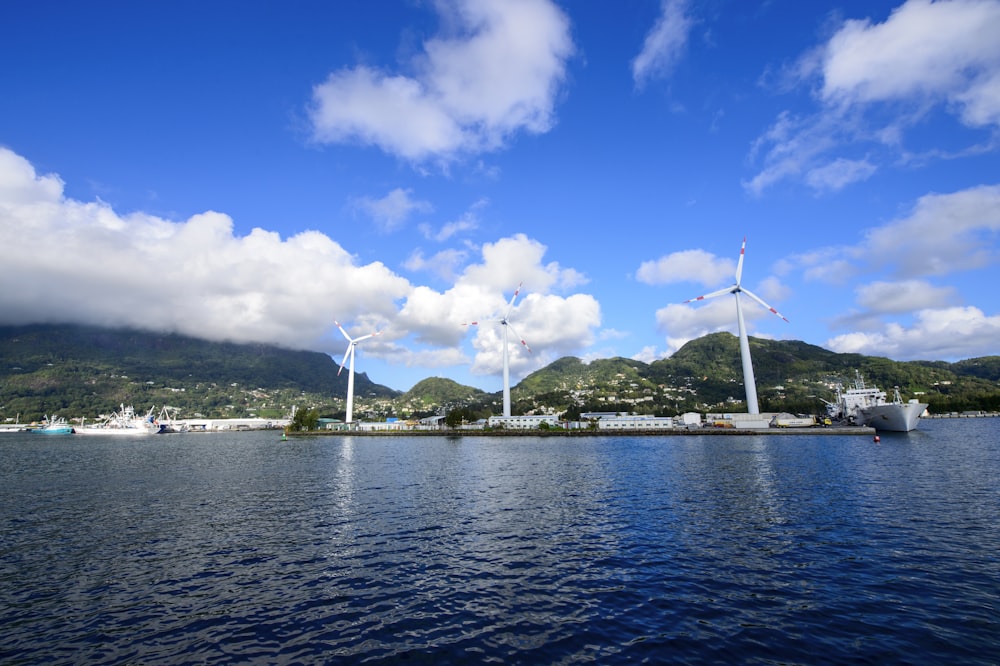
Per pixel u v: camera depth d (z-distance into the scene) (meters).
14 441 193.12
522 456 98.75
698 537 31.14
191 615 20.02
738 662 15.60
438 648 16.91
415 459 94.69
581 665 15.55
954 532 31.02
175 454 115.00
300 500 46.50
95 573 25.33
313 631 18.44
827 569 24.55
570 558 27.20
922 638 17.06
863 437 138.50
